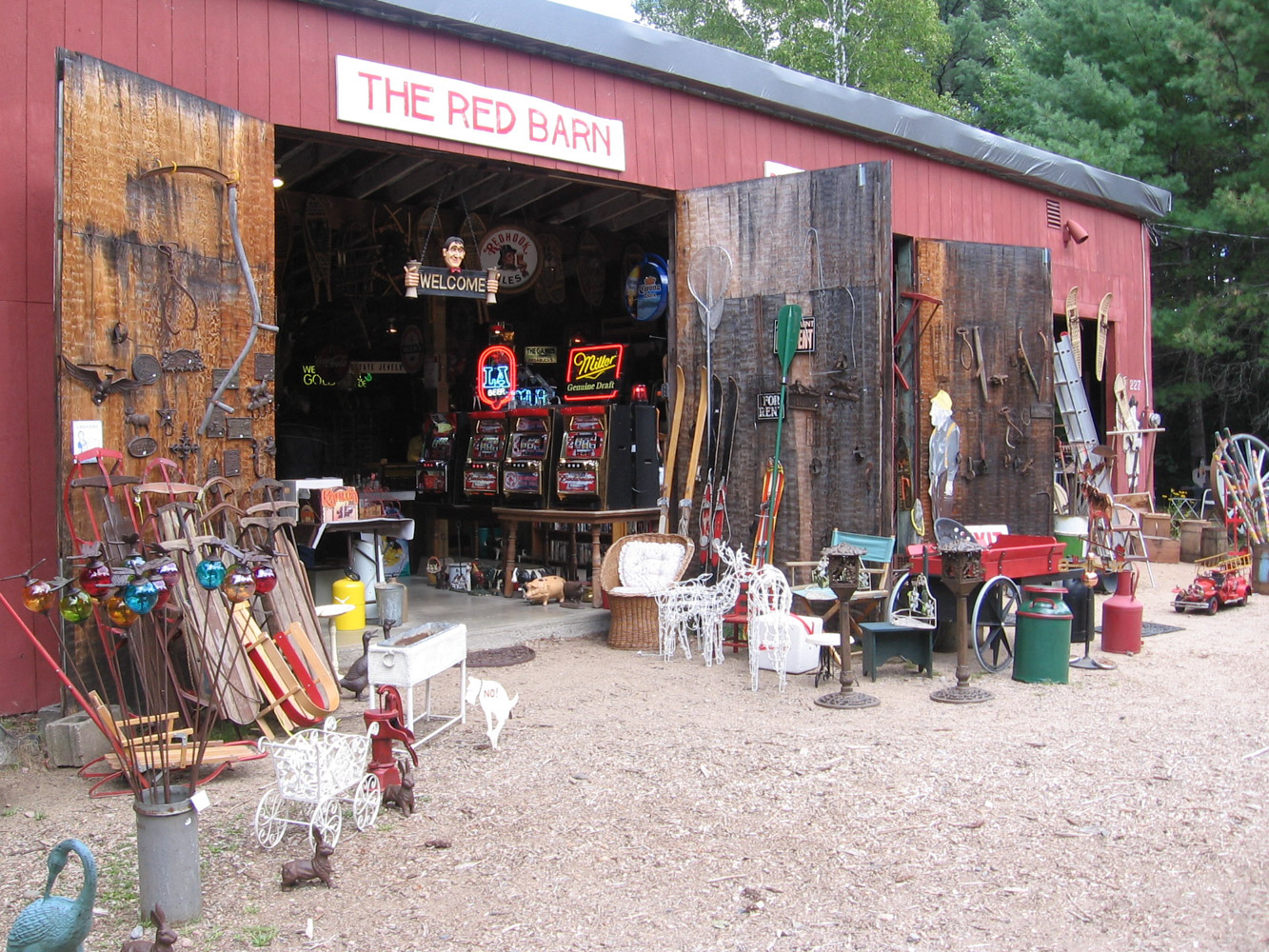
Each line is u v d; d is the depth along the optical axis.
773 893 3.62
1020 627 6.82
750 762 5.06
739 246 8.34
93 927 3.44
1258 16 16.69
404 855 3.99
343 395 12.20
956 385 8.82
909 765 4.98
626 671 7.09
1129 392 13.77
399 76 6.97
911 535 8.71
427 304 11.59
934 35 24.17
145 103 5.43
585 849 4.02
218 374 5.90
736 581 7.30
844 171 7.79
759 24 24.69
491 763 5.10
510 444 9.59
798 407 8.01
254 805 4.57
